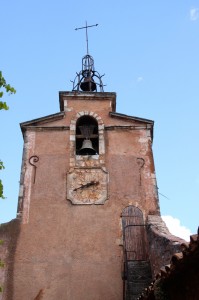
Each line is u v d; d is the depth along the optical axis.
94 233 13.54
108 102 16.88
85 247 13.25
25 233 13.46
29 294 12.28
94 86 18.98
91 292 12.38
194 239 6.09
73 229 13.59
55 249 13.17
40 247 13.20
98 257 13.07
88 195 14.34
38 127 16.06
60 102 17.39
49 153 15.36
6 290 12.27
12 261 12.85
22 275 12.60
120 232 13.59
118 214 13.99
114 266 12.89
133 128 16.22
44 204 14.09
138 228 13.70
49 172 14.87
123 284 12.42
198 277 6.78
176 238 11.16
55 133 15.94
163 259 11.35
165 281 7.79
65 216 13.85
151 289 8.15
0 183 7.86
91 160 15.17
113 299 12.26
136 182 14.80
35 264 12.84
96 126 16.44
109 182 14.69
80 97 16.92
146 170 15.16
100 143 15.68
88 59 19.55
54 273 12.70
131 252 13.14
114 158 15.32
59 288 12.44
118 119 16.42
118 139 15.88
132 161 15.34
